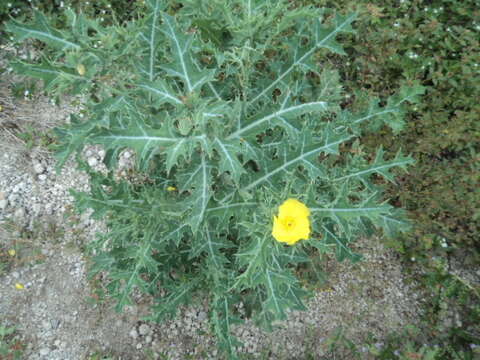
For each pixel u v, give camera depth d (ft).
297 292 1.61
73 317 2.01
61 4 2.19
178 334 2.01
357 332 2.03
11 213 2.09
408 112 2.12
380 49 2.09
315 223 1.20
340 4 2.19
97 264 1.74
